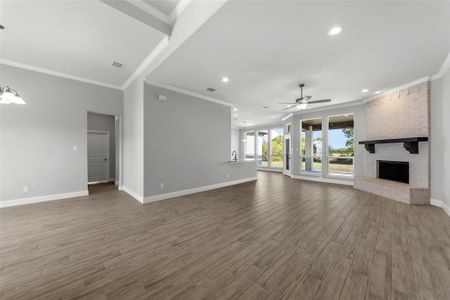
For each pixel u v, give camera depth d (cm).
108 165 668
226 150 622
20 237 255
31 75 398
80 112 463
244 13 209
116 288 163
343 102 600
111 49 327
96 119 638
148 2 253
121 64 388
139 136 438
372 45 276
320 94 515
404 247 229
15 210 362
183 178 496
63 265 195
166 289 163
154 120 436
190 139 514
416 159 428
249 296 155
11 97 262
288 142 916
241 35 250
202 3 223
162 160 452
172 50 288
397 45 276
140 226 294
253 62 329
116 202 421
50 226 291
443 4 196
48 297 153
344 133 661
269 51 292
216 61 326
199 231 277
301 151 780
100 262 201
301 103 451
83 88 467
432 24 228
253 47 280
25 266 192
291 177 807
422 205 397
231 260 205
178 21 269
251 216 338
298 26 233
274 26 232
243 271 187
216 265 196
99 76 453
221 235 264
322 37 256
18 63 378
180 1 253
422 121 412
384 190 464
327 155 692
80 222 308
